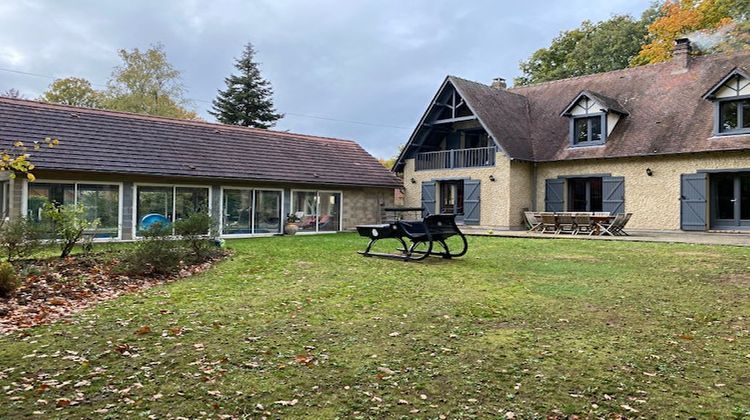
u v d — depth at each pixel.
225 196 18.45
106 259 9.93
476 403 3.61
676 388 3.85
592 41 35.06
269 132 22.64
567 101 23.14
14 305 6.55
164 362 4.41
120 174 15.87
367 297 7.07
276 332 5.34
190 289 7.74
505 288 7.68
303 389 3.85
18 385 3.89
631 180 19.33
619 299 6.86
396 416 3.41
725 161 17.19
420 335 5.22
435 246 13.95
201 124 20.39
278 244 14.85
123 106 36.91
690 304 6.52
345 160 23.41
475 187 22.30
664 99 19.97
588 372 4.18
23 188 14.16
